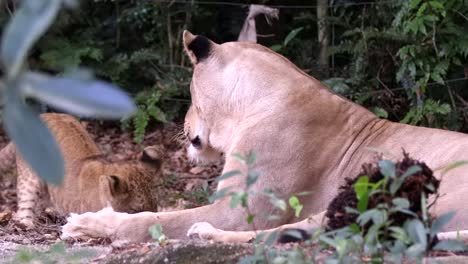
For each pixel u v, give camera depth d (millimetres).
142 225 7953
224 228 7988
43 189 11812
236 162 8070
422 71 13336
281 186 7996
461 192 7262
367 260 5152
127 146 16047
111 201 10938
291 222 8047
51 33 16797
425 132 8117
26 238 8555
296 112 8250
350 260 4863
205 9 17219
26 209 11672
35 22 2562
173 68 16656
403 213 5402
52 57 16328
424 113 13297
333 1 15773
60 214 11617
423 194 5105
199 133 9172
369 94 14289
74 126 12305
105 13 17516
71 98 2576
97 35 17297
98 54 16453
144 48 17344
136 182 11258
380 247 4883
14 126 2596
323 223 6355
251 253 5824
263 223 7961
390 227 5000
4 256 6805
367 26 15336
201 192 12727
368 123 8375
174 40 16969
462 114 13852
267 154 8062
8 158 12797
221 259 5836
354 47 14367
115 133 16828
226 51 8961
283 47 16000
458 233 6254
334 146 8180
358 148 8188
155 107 15883
